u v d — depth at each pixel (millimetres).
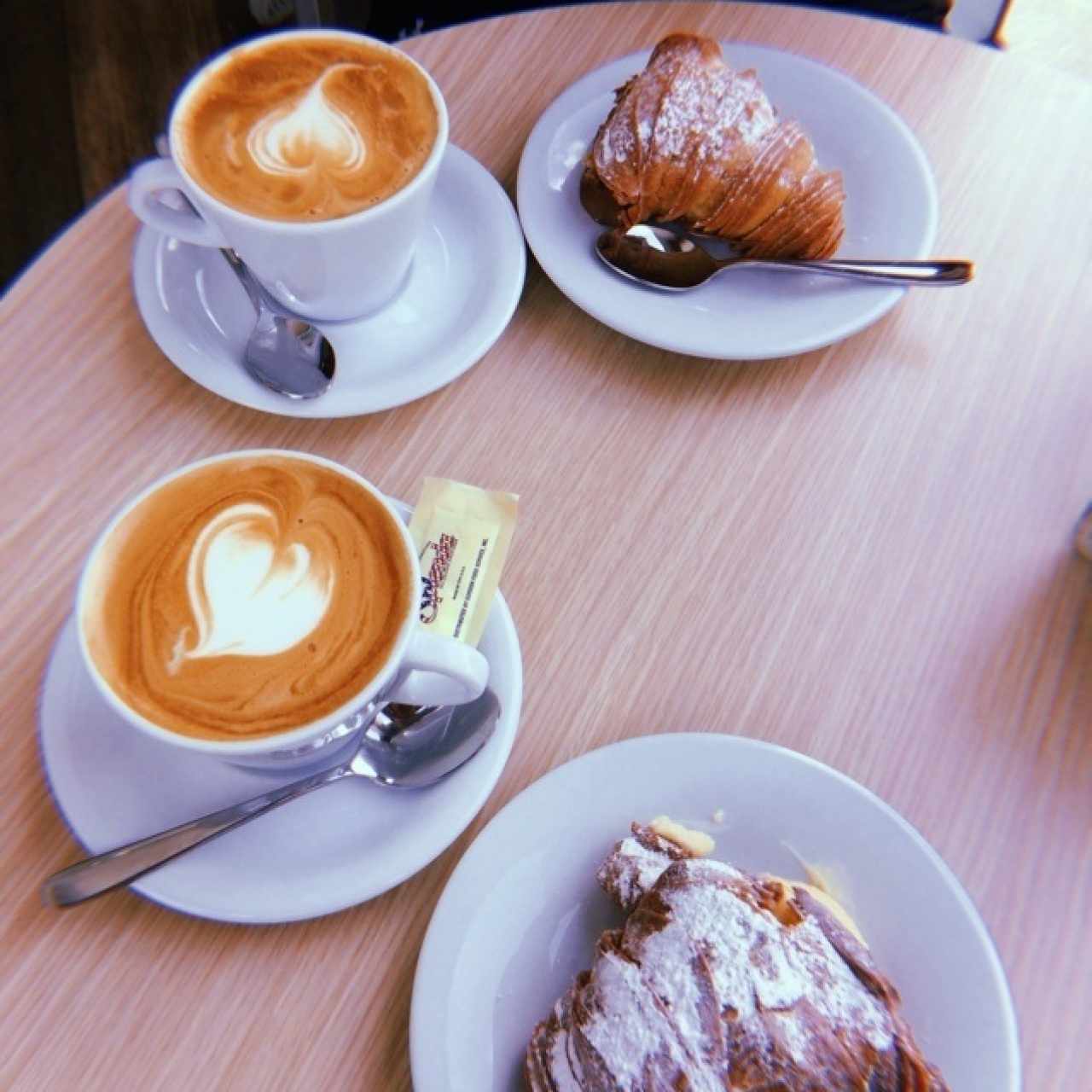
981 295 914
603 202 881
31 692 698
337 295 823
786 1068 505
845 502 815
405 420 837
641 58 967
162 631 594
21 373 830
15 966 619
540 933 614
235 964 628
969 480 827
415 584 609
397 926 644
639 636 753
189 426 818
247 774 647
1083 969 638
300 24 1687
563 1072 540
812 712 728
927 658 750
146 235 854
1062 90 1021
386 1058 607
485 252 878
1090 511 772
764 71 982
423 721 670
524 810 637
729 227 891
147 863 587
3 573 744
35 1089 588
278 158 786
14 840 650
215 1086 595
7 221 1617
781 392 867
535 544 788
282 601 606
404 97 821
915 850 625
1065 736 720
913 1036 570
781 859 637
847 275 876
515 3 1456
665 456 832
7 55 1641
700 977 533
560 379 868
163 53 1722
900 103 1009
